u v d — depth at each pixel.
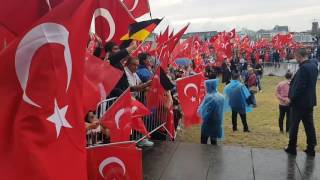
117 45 6.66
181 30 7.81
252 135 12.52
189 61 15.81
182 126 12.67
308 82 7.73
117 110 4.78
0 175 2.61
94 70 4.34
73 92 2.86
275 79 35.72
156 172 6.89
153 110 8.12
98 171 4.24
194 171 7.00
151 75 8.34
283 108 12.81
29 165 2.62
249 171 7.09
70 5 2.78
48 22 2.71
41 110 2.71
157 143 8.59
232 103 12.98
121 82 6.53
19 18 3.29
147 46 10.88
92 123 4.82
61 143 2.78
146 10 7.70
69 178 2.77
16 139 2.64
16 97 2.69
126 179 4.25
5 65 2.66
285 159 7.77
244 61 35.47
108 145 4.25
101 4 6.66
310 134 7.99
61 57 2.76
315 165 7.46
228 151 8.20
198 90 8.13
